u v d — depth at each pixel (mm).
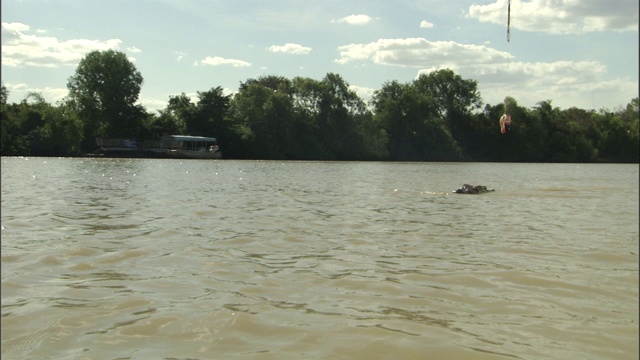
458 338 6703
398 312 7684
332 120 111375
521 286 9172
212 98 103875
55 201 22234
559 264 10938
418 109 117312
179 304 7883
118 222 16094
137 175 43656
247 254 11570
